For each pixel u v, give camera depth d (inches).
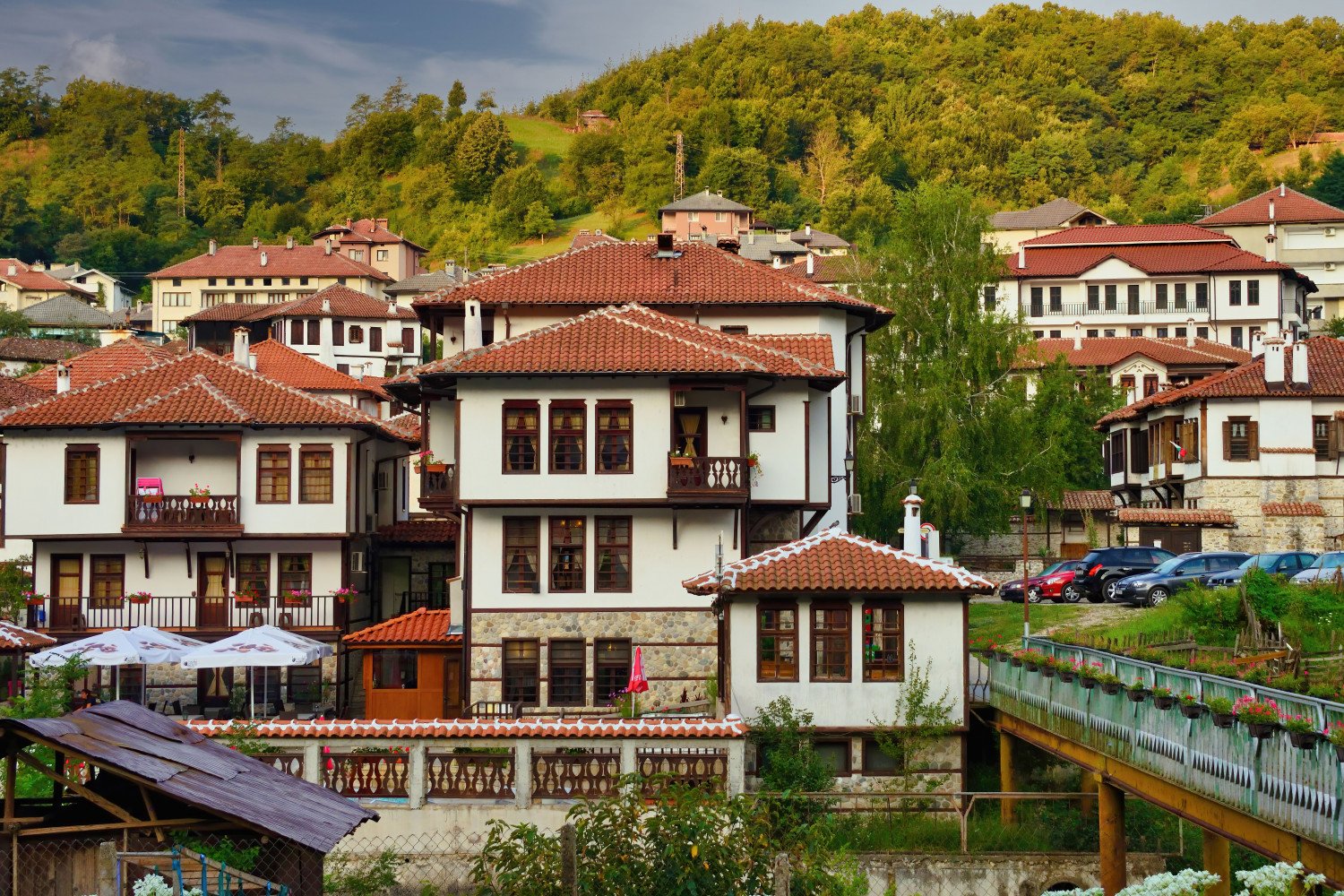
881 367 2751.0
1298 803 820.0
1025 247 5017.2
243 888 700.0
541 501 1775.3
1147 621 1914.4
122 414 2086.6
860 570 1503.4
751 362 1786.4
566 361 1776.6
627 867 775.1
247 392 2175.2
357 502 2176.4
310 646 1831.9
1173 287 4817.9
